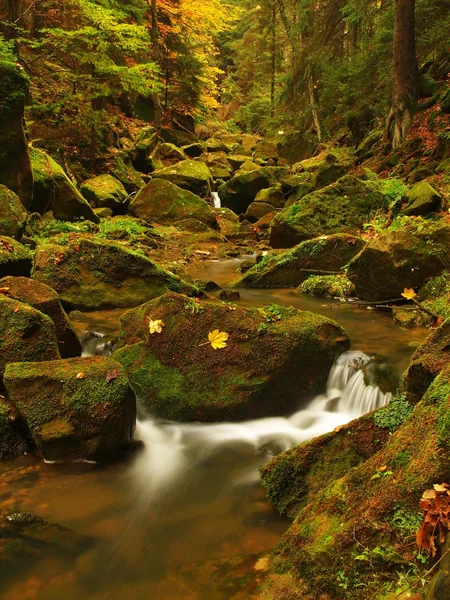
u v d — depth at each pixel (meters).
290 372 4.50
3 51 11.15
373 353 5.09
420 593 1.99
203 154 26.33
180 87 29.48
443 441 2.37
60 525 3.06
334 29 19.45
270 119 25.66
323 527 2.50
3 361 4.34
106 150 19.84
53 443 3.70
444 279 6.60
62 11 18.78
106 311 6.93
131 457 3.91
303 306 7.39
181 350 4.62
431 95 15.54
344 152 20.62
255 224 15.53
